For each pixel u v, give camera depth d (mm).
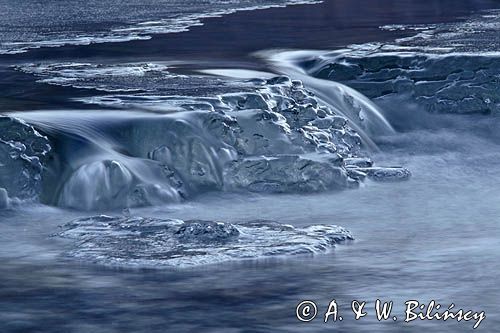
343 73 51875
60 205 35375
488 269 28062
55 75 49062
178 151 37938
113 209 35312
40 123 37438
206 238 30453
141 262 28469
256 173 38125
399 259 29156
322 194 38125
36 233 32031
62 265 28406
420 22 74562
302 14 85125
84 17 83312
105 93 43750
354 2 99812
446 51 53406
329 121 43844
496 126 49312
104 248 29750
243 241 30406
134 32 69375
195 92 43531
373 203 37031
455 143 47719
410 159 45125
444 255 29594
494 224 33938
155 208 35562
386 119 49938
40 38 65438
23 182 35188
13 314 24469
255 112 39938
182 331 23391
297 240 30531
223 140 38750
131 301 25344
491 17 77125
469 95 50344
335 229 32031
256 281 26875
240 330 23391
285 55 56750
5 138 35688
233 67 52625
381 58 51875
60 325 23797
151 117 38562
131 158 36938
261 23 76438
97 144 36906
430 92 50750
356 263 28672
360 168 41062
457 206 36781
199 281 26875
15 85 46062
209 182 37781
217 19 80188
